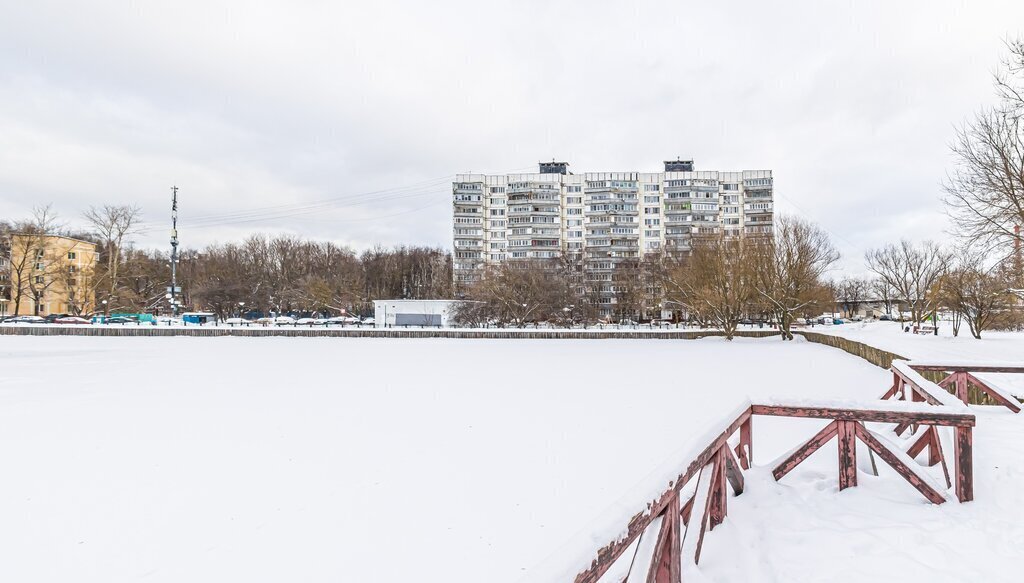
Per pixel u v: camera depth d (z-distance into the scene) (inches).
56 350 1101.1
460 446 319.6
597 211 2960.1
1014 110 591.8
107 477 264.8
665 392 530.0
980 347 863.7
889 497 161.0
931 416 157.0
